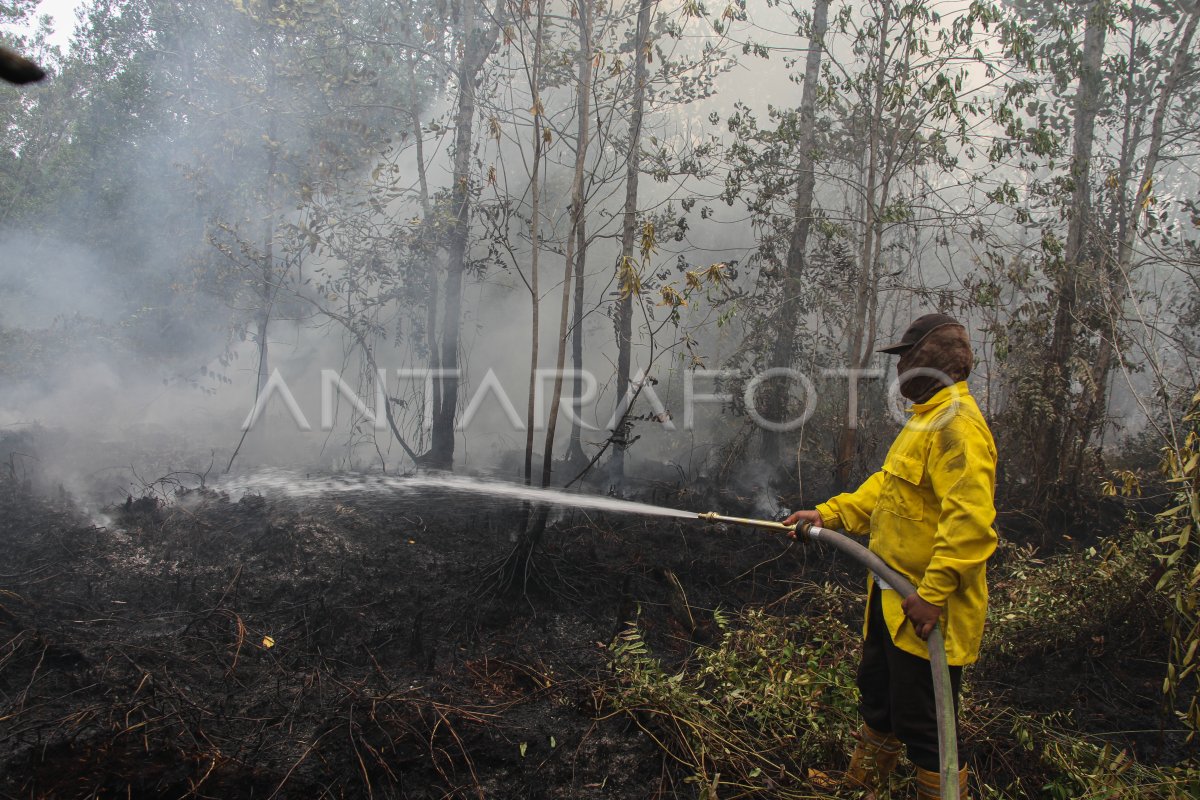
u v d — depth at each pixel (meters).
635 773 3.16
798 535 3.09
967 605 2.69
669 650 4.20
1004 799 3.13
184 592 4.49
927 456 2.77
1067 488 6.76
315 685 3.59
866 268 7.12
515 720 3.42
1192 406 3.54
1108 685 4.11
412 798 2.94
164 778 2.84
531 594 4.64
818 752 3.26
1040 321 6.99
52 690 3.35
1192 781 3.05
